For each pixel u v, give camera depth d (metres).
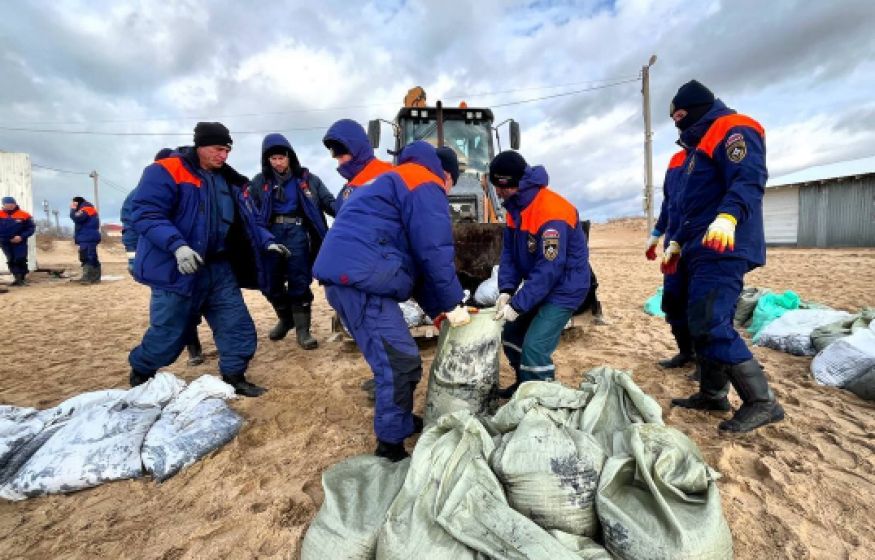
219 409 2.99
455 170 2.80
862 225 19.11
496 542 1.59
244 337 3.54
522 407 2.10
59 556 1.92
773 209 22.39
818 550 1.84
